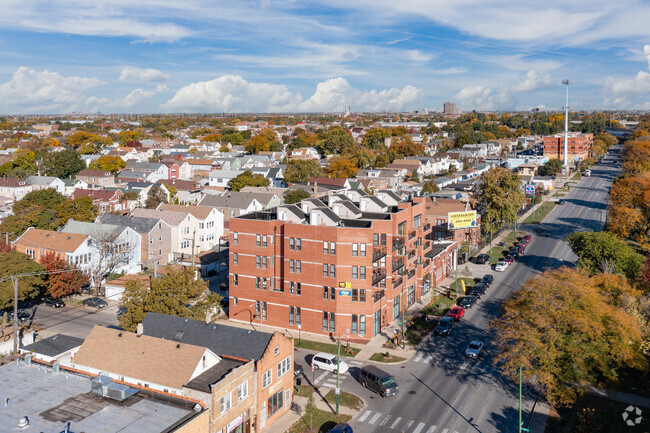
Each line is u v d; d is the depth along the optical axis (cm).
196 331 5000
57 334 6431
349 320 6556
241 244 7094
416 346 6425
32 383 4059
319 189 15362
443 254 9206
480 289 8356
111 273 9262
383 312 6975
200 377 4175
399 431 4538
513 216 11744
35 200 11938
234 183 15925
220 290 8538
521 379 4831
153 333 5091
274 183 18175
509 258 10438
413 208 7975
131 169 19488
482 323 7150
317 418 4769
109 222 10056
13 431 3334
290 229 6744
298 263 6762
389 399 5131
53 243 8794
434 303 7981
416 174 19475
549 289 5169
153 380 4194
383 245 6981
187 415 3678
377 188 17288
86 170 17600
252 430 4391
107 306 7856
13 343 5919
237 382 4150
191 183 16025
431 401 5091
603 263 8112
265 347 4653
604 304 5091
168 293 6072
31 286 7250
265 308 7069
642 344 5091
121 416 3612
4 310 7369
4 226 10600
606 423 4656
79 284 7981
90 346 4678
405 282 7519
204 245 11369
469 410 4919
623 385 5416
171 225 10662
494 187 11675
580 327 4725
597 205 16450
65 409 3678
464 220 10156
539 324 4816
